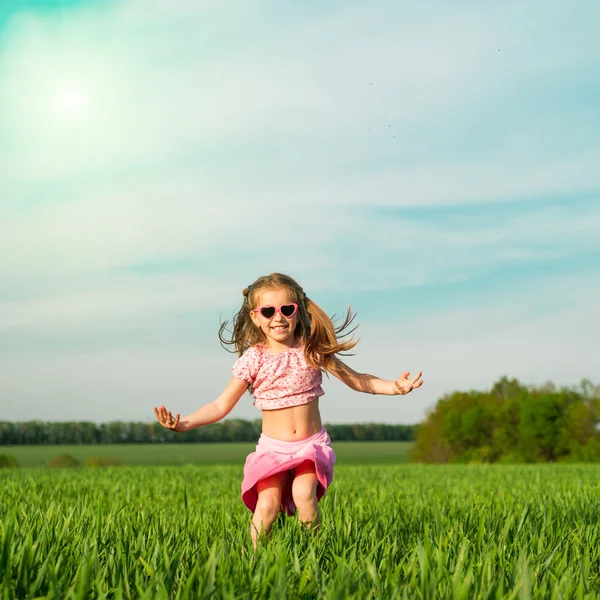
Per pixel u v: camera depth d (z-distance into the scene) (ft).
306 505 15.75
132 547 12.93
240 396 17.92
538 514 19.97
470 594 9.62
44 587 10.18
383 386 17.47
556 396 288.71
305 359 17.43
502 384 321.11
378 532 16.15
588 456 277.03
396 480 56.65
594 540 15.11
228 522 17.33
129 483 45.60
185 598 8.88
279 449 16.81
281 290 17.57
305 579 9.96
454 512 20.77
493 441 299.79
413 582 10.11
